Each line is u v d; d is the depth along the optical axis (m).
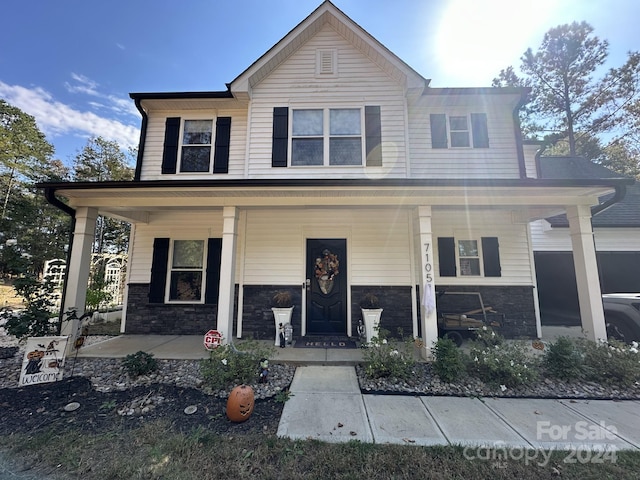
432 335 4.89
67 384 3.90
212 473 2.21
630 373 3.86
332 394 3.69
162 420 3.00
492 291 6.81
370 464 2.32
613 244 8.18
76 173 18.97
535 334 6.64
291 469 2.26
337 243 6.92
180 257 7.30
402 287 6.67
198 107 7.23
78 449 2.49
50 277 5.02
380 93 6.98
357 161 6.74
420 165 7.01
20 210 16.59
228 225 5.38
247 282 6.77
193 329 6.96
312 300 6.80
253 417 3.10
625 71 15.62
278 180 4.95
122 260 11.01
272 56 6.91
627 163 16.75
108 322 8.71
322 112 6.94
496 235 6.98
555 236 8.24
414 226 5.89
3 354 5.24
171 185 4.94
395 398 3.57
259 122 6.92
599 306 4.98
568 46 16.80
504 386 3.83
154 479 2.15
